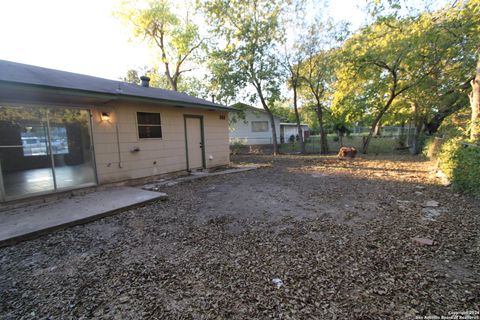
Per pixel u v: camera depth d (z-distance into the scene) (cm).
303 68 1459
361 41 1195
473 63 1000
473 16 781
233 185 650
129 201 462
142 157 683
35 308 191
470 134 615
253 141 2000
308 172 840
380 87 1328
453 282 206
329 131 1912
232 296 198
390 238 295
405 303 183
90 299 200
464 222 335
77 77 644
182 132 811
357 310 177
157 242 305
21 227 339
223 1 1395
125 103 636
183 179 721
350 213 393
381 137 1955
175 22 1593
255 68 1491
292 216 388
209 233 329
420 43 973
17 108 470
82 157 574
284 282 214
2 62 550
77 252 285
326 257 254
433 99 1215
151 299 197
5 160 518
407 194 497
